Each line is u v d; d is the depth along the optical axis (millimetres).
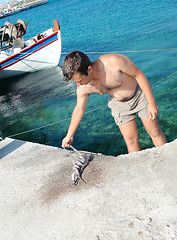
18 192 2836
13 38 12055
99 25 18875
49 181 2867
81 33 17484
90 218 2168
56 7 55000
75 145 4637
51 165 3176
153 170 2453
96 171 2736
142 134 4457
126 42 11852
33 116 6953
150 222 1943
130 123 2883
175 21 13367
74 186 2637
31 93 9203
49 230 2191
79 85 2273
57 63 12688
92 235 1998
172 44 9734
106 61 2283
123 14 20938
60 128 5703
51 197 2598
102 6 31125
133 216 2047
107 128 5000
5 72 12211
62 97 8008
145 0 25719
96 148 4387
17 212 2537
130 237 1874
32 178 3010
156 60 8406
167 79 6656
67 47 14164
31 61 12305
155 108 2523
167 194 2145
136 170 2537
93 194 2426
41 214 2404
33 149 3727
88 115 5797
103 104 6281
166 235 1804
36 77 11484
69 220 2221
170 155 2529
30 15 54250
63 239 2051
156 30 12508
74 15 30125
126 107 2723
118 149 4211
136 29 14023
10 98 9172
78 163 2826
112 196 2322
